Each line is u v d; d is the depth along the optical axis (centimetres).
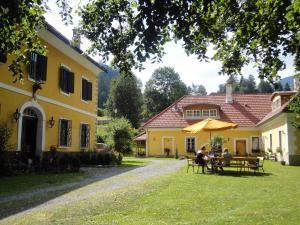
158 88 7356
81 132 2242
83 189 1053
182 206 792
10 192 971
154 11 493
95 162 2083
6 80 1409
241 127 3622
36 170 1532
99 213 718
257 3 673
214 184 1202
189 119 3784
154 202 838
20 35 772
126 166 2064
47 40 1706
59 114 1902
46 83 1744
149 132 3797
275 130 2808
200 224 629
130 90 7269
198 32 668
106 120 7306
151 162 2566
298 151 2334
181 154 3691
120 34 676
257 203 842
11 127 1446
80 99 2231
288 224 641
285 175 1555
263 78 828
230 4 675
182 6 519
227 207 789
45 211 725
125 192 969
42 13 756
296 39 723
